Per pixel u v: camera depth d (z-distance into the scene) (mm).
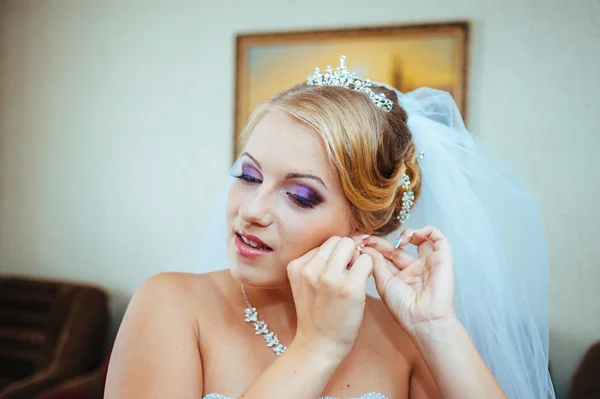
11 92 3061
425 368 1138
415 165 1185
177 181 2828
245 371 988
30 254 3064
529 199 1310
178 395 894
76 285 2768
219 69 2764
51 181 3025
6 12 3055
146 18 2859
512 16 2393
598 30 2311
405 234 1087
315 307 887
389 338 1153
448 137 1278
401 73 2486
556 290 2371
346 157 982
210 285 1098
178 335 958
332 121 973
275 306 1097
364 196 1017
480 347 1232
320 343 871
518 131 2393
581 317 2346
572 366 2344
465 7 2438
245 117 2695
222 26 2756
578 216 2346
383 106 1127
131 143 2895
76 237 2990
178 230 2828
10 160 3078
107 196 2939
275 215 962
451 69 2434
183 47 2811
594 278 2332
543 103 2369
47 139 3023
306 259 937
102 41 2924
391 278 1063
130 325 966
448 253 1055
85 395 2174
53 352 2613
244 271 976
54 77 3002
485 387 942
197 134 2797
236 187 1024
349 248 917
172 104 2830
